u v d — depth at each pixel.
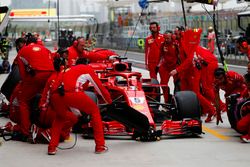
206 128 19.78
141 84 18.95
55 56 17.98
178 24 77.56
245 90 17.67
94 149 16.12
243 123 17.00
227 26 61.69
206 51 22.28
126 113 16.34
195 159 14.71
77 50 21.83
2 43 43.62
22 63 17.47
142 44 88.25
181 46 21.61
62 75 15.20
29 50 17.34
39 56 17.38
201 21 69.31
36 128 17.19
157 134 17.06
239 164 14.12
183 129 17.34
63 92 15.00
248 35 42.47
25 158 15.04
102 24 113.12
